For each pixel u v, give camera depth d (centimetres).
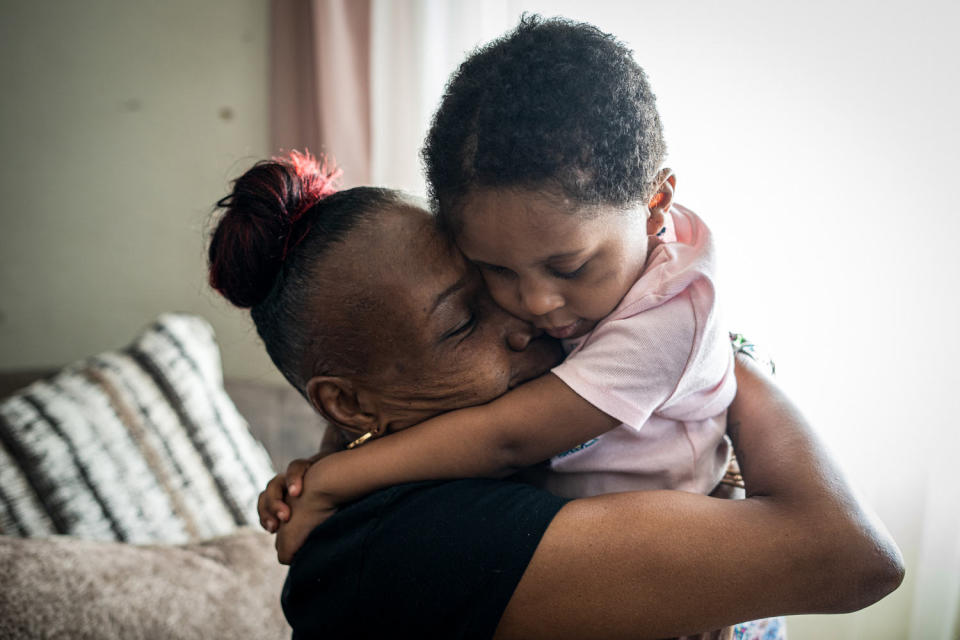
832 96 161
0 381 213
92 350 288
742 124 170
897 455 163
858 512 70
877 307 161
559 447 74
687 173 177
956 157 150
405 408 80
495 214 68
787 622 188
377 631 74
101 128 274
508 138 65
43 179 279
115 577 129
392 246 74
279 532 85
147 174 275
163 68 267
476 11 204
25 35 270
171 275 279
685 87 175
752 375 87
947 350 154
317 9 218
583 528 70
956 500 155
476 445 74
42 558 126
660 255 76
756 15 166
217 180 270
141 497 177
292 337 79
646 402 72
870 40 156
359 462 79
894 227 158
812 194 165
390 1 213
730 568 67
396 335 75
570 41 68
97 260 284
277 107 241
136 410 190
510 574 69
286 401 231
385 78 217
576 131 65
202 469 192
